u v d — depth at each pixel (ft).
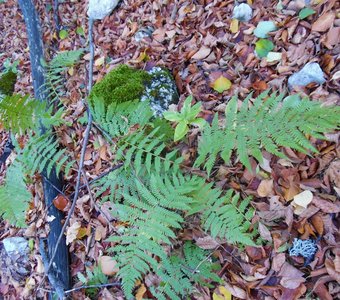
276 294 5.11
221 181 6.10
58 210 7.47
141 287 5.96
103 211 6.89
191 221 5.96
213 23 8.07
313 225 5.27
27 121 6.96
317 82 6.17
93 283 6.39
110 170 6.76
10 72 11.31
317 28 6.66
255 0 7.76
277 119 5.06
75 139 8.25
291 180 5.61
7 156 9.50
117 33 9.87
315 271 4.99
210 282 5.60
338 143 5.51
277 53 6.86
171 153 5.95
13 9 13.55
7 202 6.58
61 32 11.07
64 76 9.58
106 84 7.61
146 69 8.50
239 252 5.54
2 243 7.88
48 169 6.86
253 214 5.55
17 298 7.21
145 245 5.33
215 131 5.53
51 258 6.76
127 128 6.62
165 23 9.09
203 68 7.65
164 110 7.30
